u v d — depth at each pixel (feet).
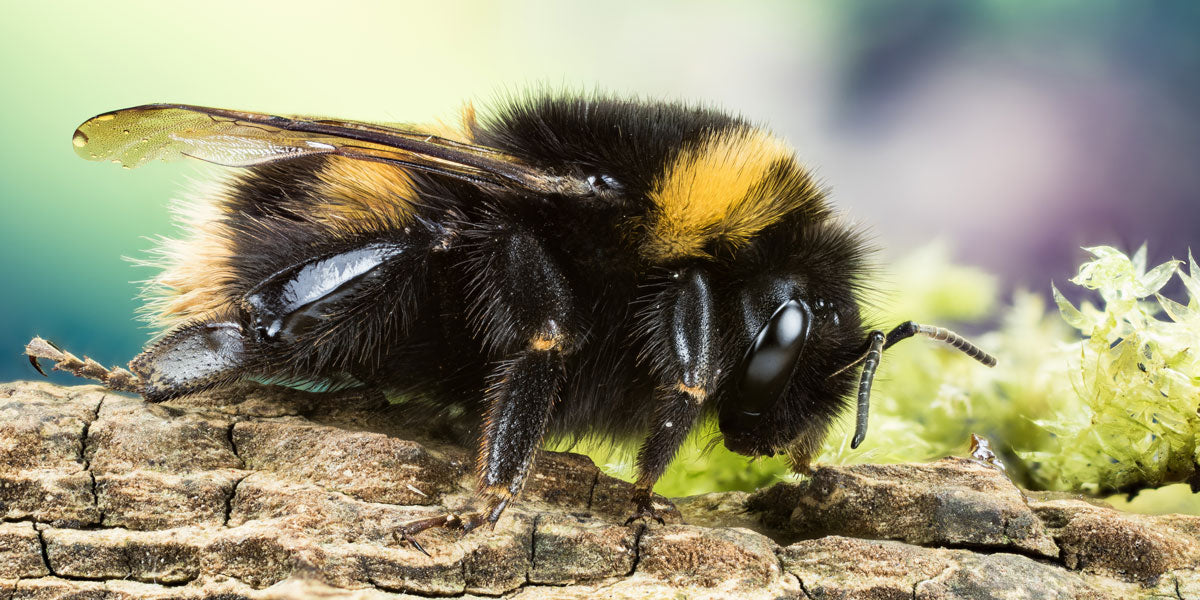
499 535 0.25
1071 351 0.28
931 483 0.26
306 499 0.25
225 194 0.28
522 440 0.26
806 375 0.27
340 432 0.26
